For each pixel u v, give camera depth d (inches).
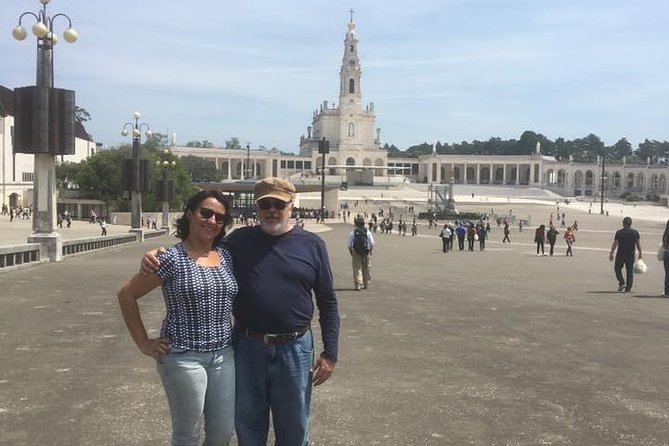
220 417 154.4
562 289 663.1
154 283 151.3
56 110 839.1
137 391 261.3
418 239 1991.9
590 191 7362.2
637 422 233.8
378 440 212.5
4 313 439.2
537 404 254.2
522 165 7480.3
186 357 150.0
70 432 214.2
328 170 6565.0
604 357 338.6
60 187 3550.7
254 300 156.6
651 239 1999.3
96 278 660.7
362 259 633.6
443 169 7642.7
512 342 375.2
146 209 2952.8
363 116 6953.7
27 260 801.6
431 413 241.3
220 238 163.5
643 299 585.0
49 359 312.8
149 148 3211.1
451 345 364.8
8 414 231.6
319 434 217.5
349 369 305.9
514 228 2915.8
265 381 158.2
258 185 162.4
